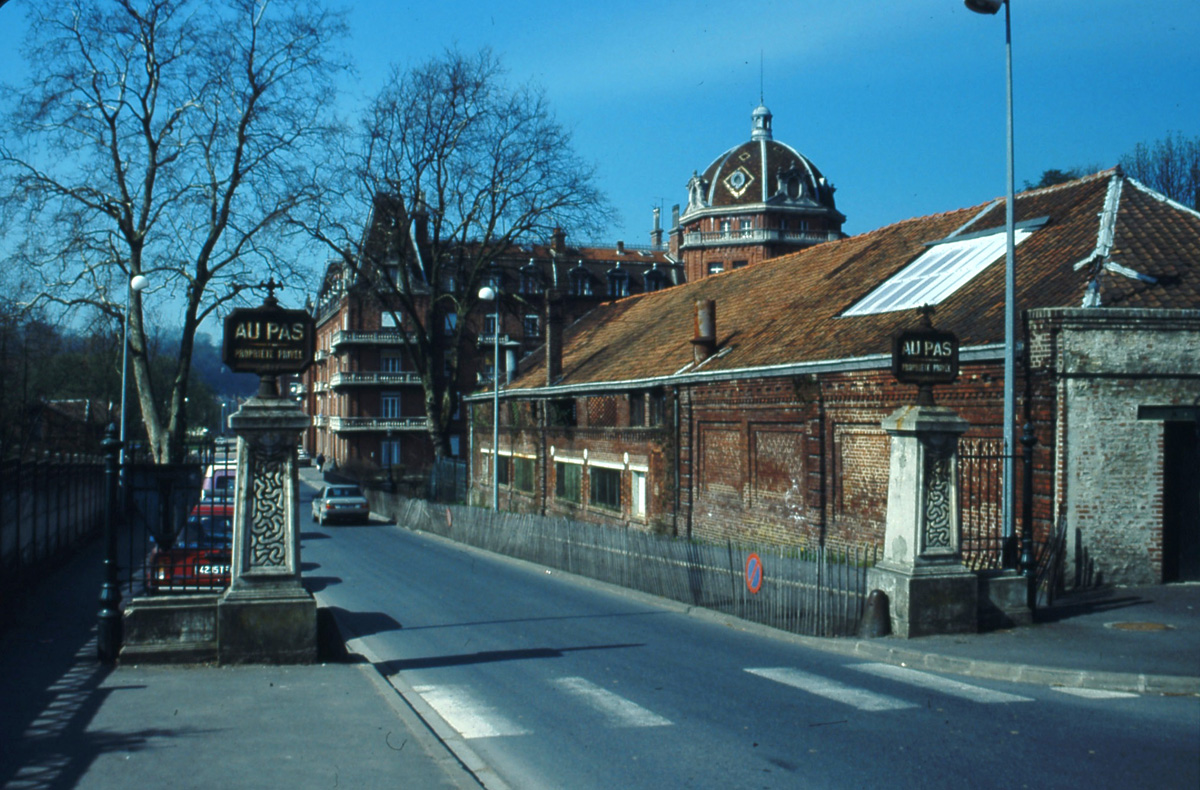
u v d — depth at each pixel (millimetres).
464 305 44750
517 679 10711
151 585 11016
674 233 88812
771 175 84562
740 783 6922
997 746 7758
